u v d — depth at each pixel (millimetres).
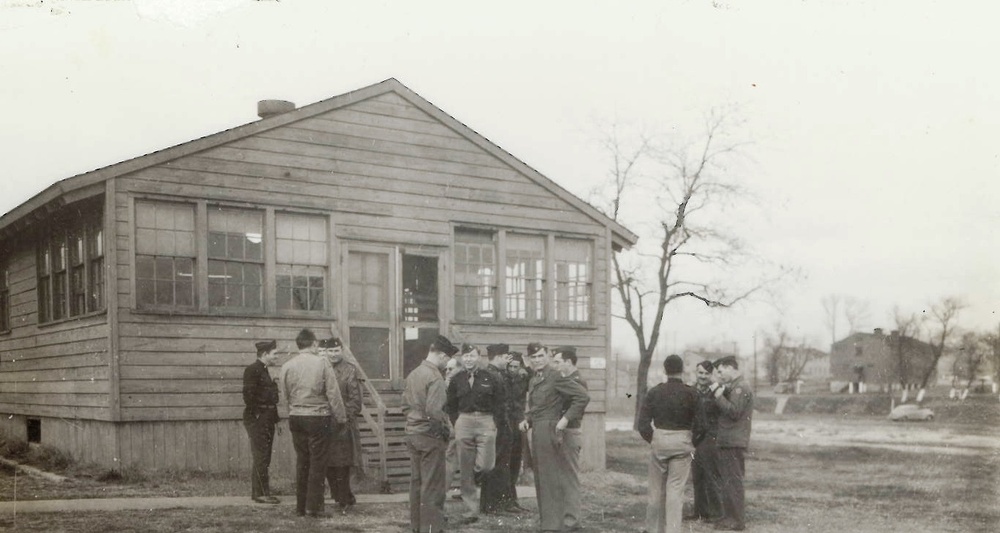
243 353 11805
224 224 11898
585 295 15383
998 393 24516
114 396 10844
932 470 16062
